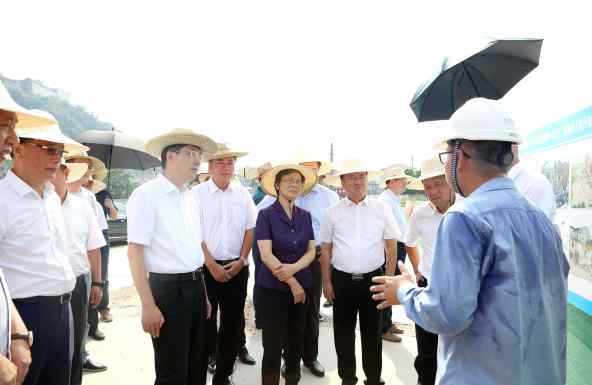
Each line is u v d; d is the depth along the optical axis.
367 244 2.99
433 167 2.73
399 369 3.62
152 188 2.42
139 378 3.44
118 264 8.89
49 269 2.09
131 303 5.73
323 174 4.79
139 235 2.29
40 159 2.04
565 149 2.70
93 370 3.57
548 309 1.19
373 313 2.96
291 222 3.05
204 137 2.54
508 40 2.46
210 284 3.23
